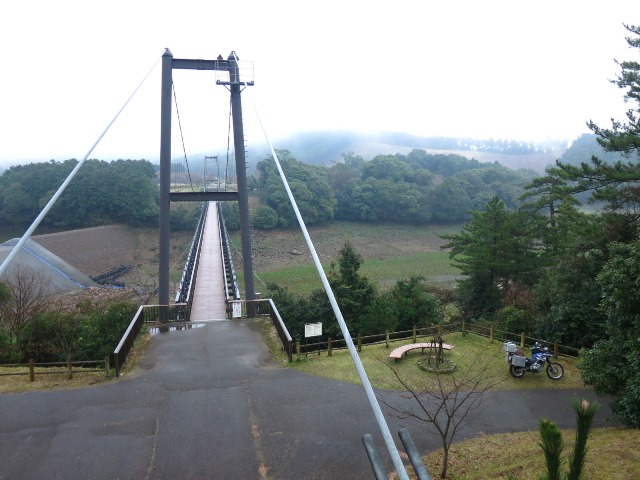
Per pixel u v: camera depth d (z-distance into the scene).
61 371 14.73
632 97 19.39
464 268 31.47
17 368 15.42
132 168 90.19
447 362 15.80
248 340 18.02
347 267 28.41
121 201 82.88
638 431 10.98
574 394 13.89
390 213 98.25
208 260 41.84
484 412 12.59
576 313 17.31
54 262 57.66
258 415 11.98
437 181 126.38
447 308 33.31
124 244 79.38
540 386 14.40
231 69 25.67
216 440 10.76
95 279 61.91
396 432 11.35
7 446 10.41
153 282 59.50
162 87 25.11
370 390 6.99
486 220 30.91
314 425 11.49
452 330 21.27
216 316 22.92
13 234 84.62
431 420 10.01
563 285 18.50
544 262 29.34
